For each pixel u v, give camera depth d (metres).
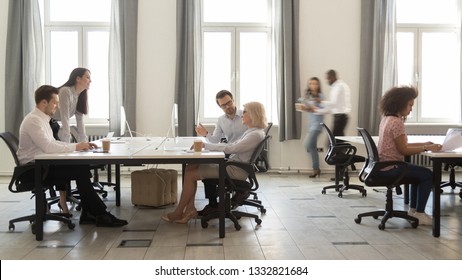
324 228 4.14
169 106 7.54
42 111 4.04
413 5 7.84
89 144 4.14
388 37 7.45
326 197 5.64
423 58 7.88
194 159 3.72
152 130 7.55
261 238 3.82
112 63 7.33
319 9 7.53
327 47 7.56
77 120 5.14
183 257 3.32
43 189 3.82
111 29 7.30
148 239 3.79
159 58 7.50
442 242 3.69
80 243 3.68
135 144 4.77
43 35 7.54
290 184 6.59
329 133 5.74
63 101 4.69
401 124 3.97
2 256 3.36
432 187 4.14
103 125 7.51
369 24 7.41
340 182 6.75
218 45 7.72
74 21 7.61
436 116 7.86
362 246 3.58
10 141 4.00
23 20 7.20
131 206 5.14
